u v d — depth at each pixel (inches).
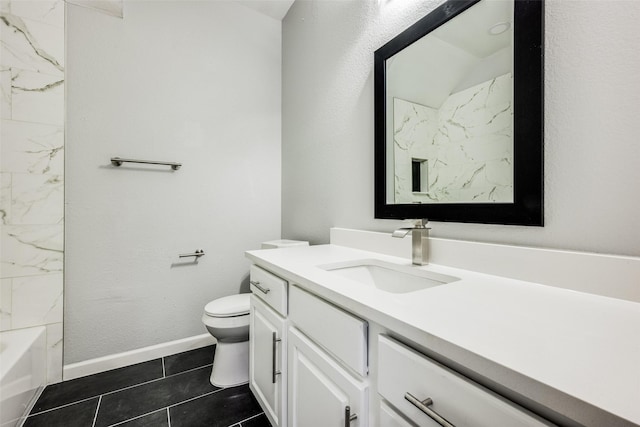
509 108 32.6
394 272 41.1
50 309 57.3
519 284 29.1
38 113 55.8
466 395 16.6
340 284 29.5
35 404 51.5
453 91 38.8
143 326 67.7
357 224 56.8
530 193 30.4
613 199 25.4
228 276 78.7
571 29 27.9
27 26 54.8
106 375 61.1
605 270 24.6
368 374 24.7
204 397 54.2
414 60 44.1
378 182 50.3
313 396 31.7
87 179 61.1
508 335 17.4
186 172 72.6
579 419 11.6
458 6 37.7
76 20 59.7
